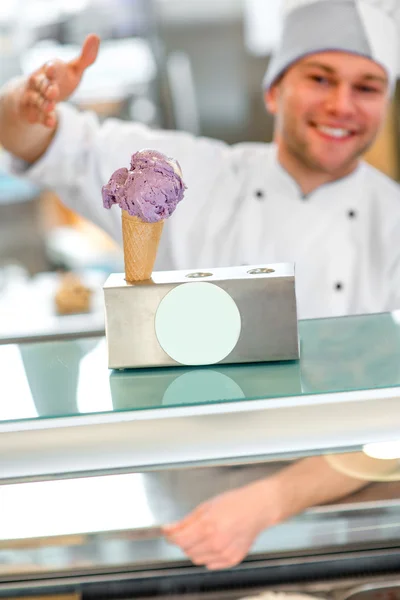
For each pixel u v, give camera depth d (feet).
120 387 3.89
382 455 3.67
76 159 7.79
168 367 4.15
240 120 13.48
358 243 7.77
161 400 3.68
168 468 3.64
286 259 7.78
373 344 4.34
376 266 7.73
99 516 3.69
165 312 4.07
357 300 7.70
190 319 4.08
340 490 3.73
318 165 7.55
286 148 7.73
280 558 3.95
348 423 3.65
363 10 7.18
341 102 7.27
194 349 4.10
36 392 3.90
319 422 3.65
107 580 3.87
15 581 3.84
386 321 4.78
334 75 7.32
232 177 8.01
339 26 7.21
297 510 3.76
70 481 3.62
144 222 3.97
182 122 12.74
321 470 3.70
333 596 4.02
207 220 7.88
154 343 4.10
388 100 7.72
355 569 4.02
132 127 8.16
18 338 5.24
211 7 12.89
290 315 4.06
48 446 3.60
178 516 3.72
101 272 12.34
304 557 3.93
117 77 11.85
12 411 3.67
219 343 4.09
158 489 3.67
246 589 4.02
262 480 3.68
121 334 4.10
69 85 5.85
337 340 4.46
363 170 8.00
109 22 11.84
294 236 7.78
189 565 3.88
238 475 3.67
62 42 11.84
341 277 7.70
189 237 7.86
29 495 3.63
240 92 13.37
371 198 7.90
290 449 3.66
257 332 4.08
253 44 13.14
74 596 3.82
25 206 13.64
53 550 3.74
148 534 3.75
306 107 7.40
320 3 7.25
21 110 6.37
